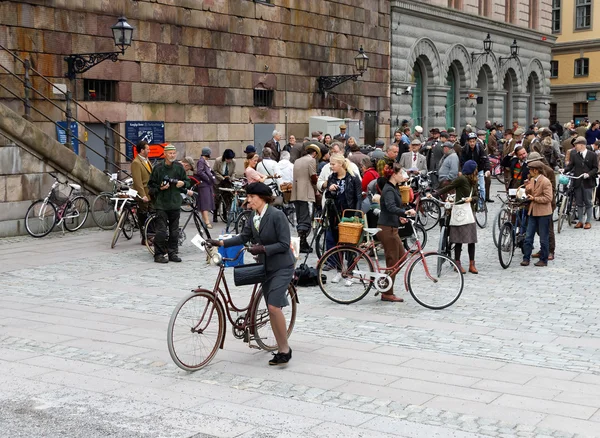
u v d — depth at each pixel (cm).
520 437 586
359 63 2762
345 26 2908
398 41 3222
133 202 1525
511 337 888
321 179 1355
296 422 619
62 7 1883
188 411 646
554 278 1245
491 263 1383
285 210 1688
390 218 1056
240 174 2444
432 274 1034
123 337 879
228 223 1650
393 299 1069
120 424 615
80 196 1719
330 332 907
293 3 2639
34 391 697
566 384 715
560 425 611
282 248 761
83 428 606
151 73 2123
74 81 1902
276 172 1681
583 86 5316
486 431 598
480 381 724
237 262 782
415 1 3266
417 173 1703
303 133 2719
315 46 2755
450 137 2178
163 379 733
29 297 1084
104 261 1368
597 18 5247
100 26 1977
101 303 1049
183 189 1376
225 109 2378
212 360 796
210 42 2309
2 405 660
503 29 4056
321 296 1102
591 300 1087
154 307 1028
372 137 3133
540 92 4619
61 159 1691
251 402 668
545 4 4588
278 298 766
